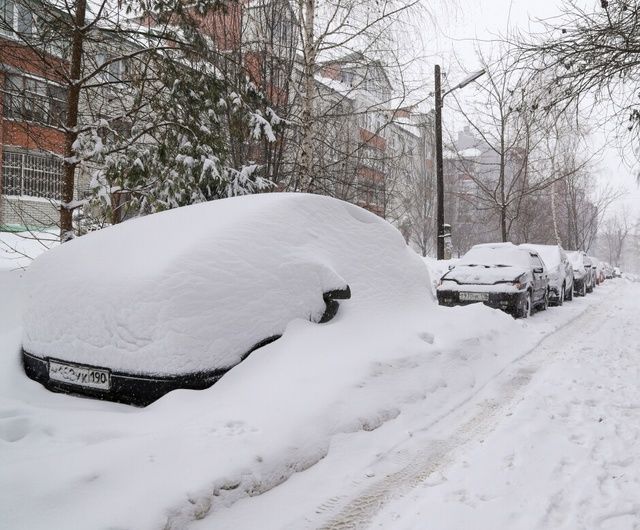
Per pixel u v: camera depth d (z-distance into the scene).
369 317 5.12
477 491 3.02
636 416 4.46
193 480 2.62
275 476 2.96
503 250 12.41
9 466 2.62
